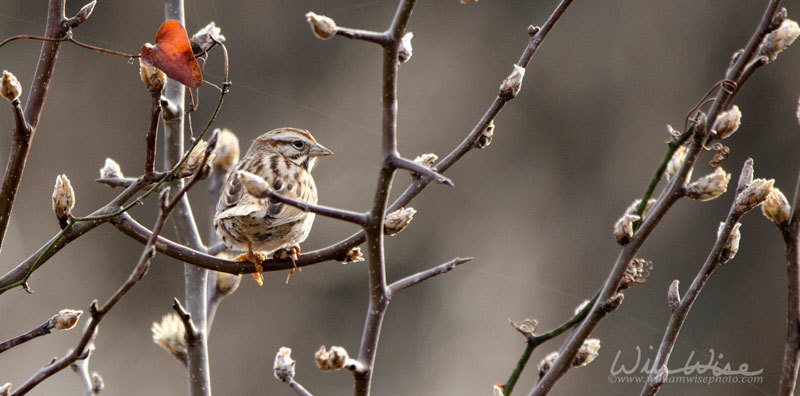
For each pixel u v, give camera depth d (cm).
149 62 358
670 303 380
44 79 396
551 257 1457
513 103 1466
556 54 1459
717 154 347
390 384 1412
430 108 1459
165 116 498
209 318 515
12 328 1301
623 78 1457
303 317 1434
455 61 1459
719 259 377
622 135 1459
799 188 358
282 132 656
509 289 1452
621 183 1459
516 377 342
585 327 339
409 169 293
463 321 1451
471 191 1466
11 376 1293
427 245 1461
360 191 1446
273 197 285
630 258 343
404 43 429
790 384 353
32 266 383
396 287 346
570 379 1316
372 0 1424
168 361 1377
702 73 1436
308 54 1402
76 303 1348
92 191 1368
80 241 1358
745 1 1419
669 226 1389
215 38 375
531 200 1467
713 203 1384
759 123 1380
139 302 1383
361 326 1437
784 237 358
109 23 1352
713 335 1343
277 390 1405
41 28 1304
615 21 1452
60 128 1350
